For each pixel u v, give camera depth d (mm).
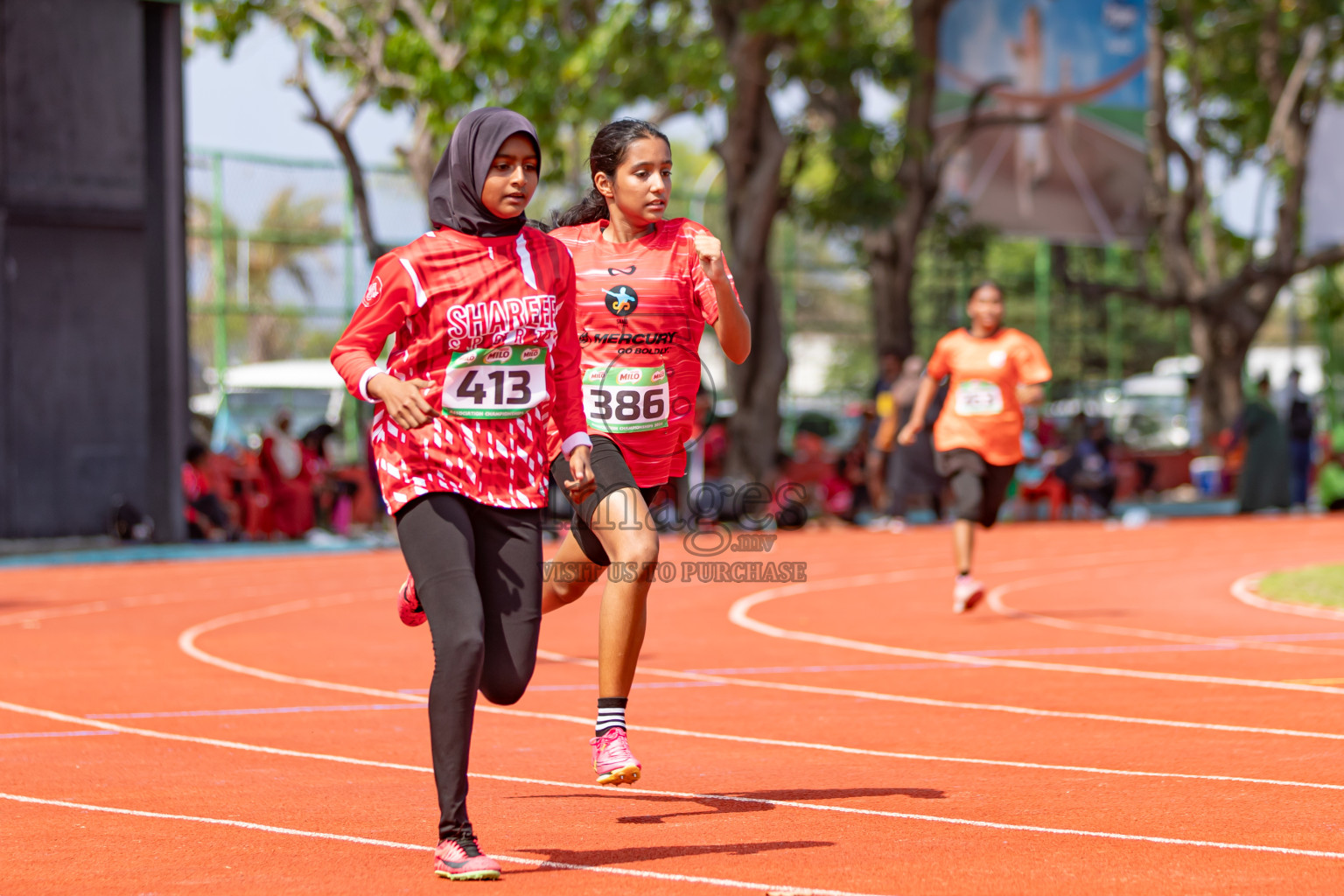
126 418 43500
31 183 42219
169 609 26875
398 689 17656
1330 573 27844
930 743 13859
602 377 11445
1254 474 53156
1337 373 82312
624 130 11328
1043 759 13008
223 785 12328
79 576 33875
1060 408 70312
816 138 56625
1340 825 10359
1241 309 68562
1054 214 63906
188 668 19344
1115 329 77125
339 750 13898
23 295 42219
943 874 9172
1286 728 14234
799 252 63188
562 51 48000
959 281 65875
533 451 9641
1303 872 9148
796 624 23734
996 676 18000
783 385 57125
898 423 45875
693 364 11773
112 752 13812
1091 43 63656
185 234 43656
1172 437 83250
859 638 21859
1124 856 9578
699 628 23328
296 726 15148
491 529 9484
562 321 9883
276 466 44656
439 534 9227
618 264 11438
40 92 42281
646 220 11398
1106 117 64312
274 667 19500
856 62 53312
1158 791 11562
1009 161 63031
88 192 42781
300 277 53500
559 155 50625
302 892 8938
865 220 54719
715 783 12188
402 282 9398
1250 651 19734
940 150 60438
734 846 9977
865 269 60750
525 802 11562
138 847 10195
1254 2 68562
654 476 11781
